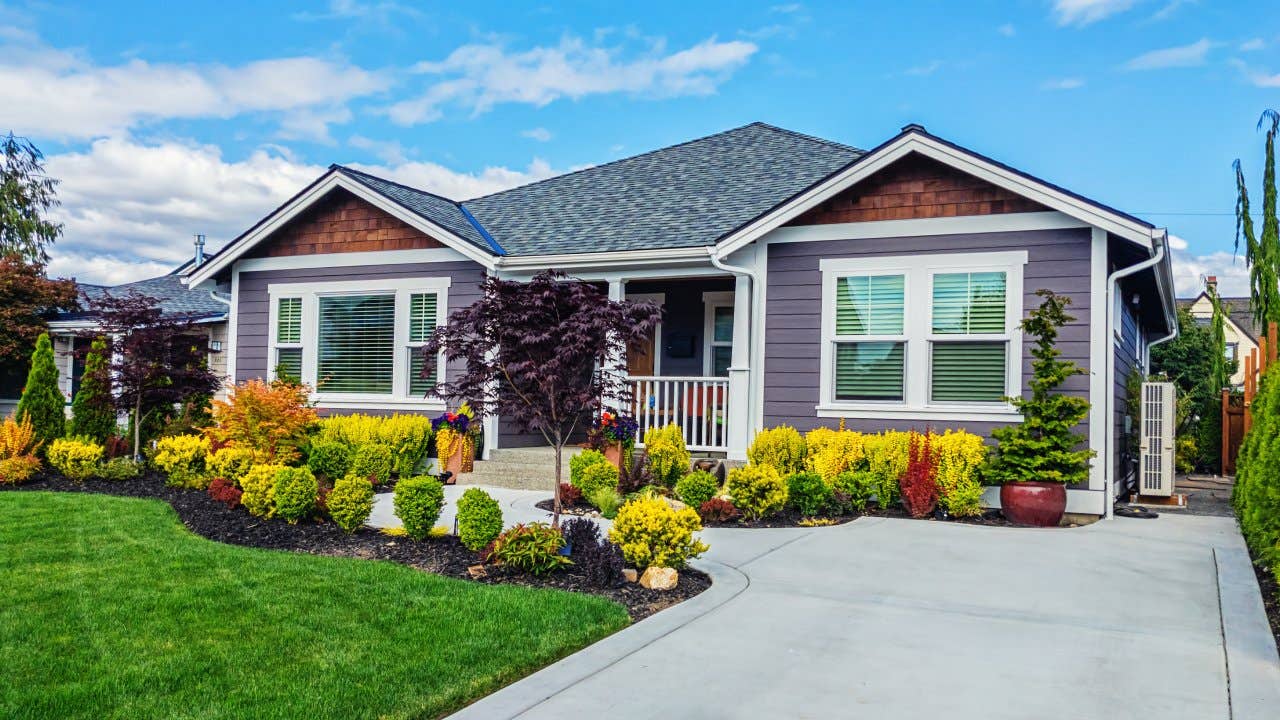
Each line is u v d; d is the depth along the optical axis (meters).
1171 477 12.48
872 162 11.12
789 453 10.91
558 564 6.88
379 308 14.31
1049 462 9.88
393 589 6.24
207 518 9.02
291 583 6.36
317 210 14.79
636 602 6.34
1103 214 10.03
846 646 5.34
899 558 7.82
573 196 16.19
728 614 6.01
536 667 4.98
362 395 14.32
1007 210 10.80
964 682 4.73
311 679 4.55
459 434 12.47
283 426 11.61
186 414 14.18
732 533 9.00
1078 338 10.45
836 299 11.61
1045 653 5.23
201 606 5.78
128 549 7.43
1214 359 21.98
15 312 19.75
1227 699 4.48
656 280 14.56
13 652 4.86
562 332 7.80
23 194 30.36
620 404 12.47
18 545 7.55
